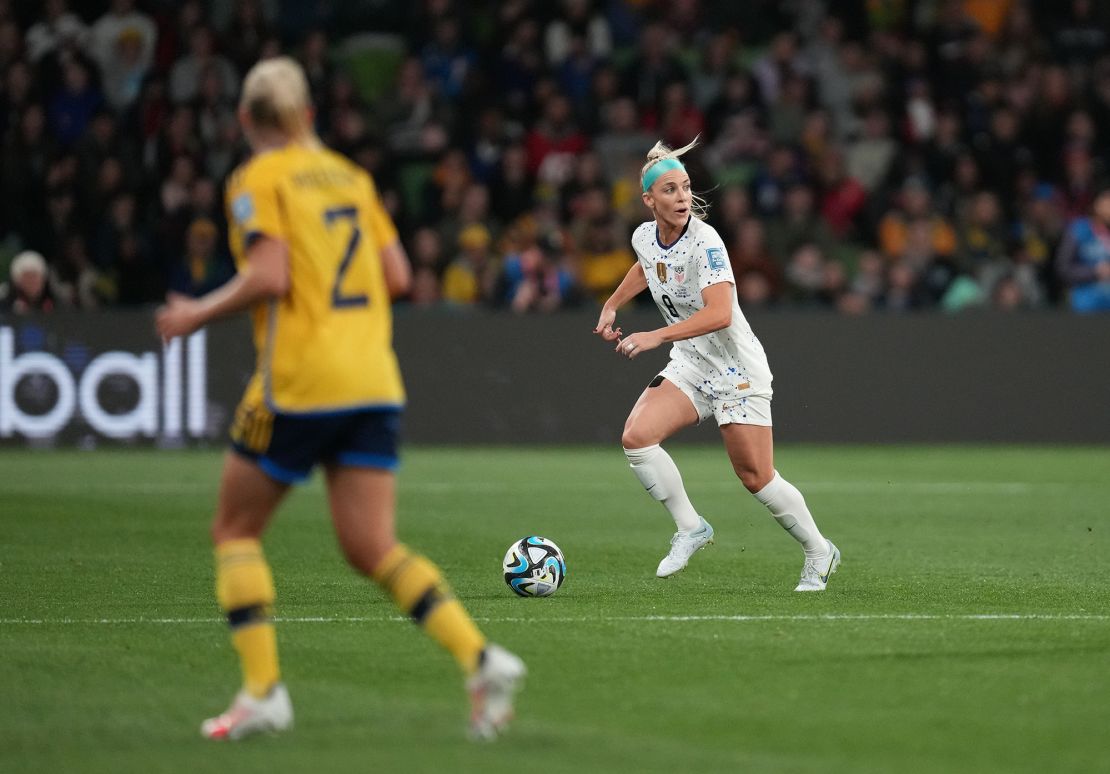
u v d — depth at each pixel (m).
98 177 65.12
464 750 15.55
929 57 75.88
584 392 59.53
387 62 78.19
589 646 21.00
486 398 59.50
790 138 73.00
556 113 69.94
